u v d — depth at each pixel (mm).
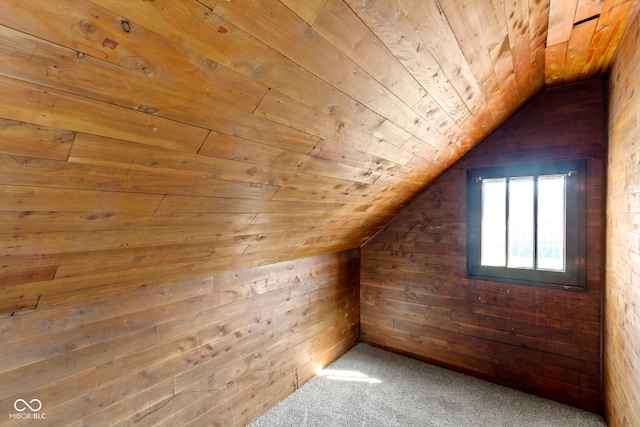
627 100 1505
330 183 1639
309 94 1010
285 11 726
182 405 1658
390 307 2959
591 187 2049
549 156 2180
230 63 782
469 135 2137
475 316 2516
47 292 1150
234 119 950
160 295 1564
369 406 2158
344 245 2811
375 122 1351
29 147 706
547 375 2223
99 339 1353
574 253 2121
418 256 2785
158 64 697
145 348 1507
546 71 1923
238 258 1814
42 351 1195
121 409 1421
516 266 2357
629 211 1483
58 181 816
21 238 900
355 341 3092
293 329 2361
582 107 2070
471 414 2062
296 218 1793
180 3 608
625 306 1558
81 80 646
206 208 1259
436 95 1407
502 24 1189
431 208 2703
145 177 961
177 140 905
